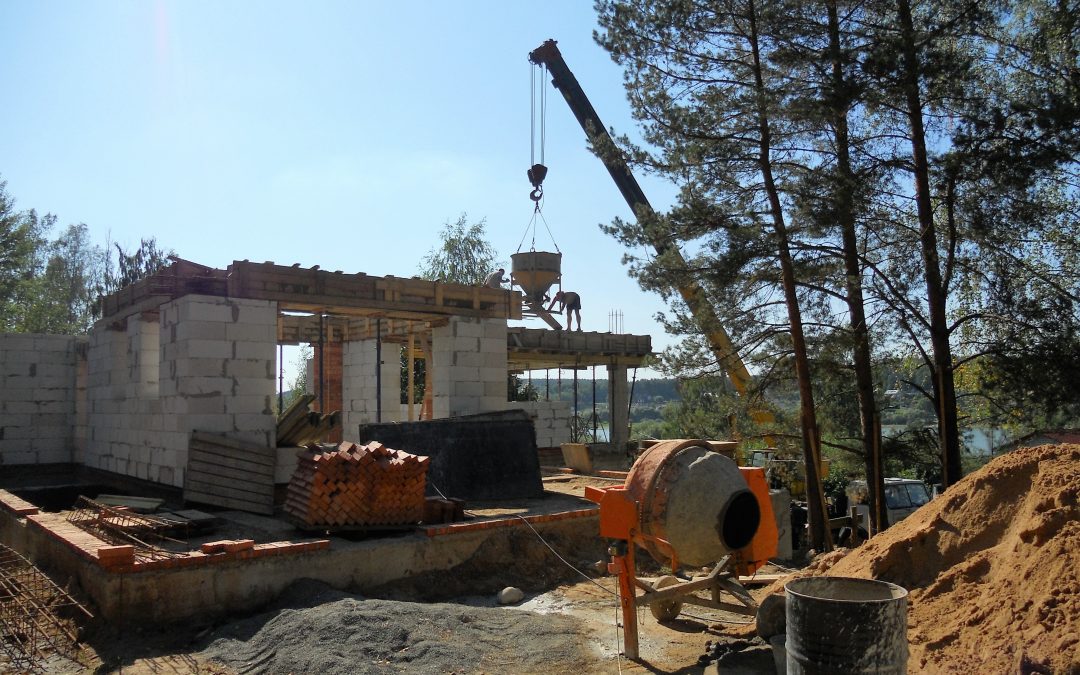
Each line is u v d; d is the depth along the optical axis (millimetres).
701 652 7871
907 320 14562
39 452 21109
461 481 14695
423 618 8492
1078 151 12805
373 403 21266
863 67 12875
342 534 11094
